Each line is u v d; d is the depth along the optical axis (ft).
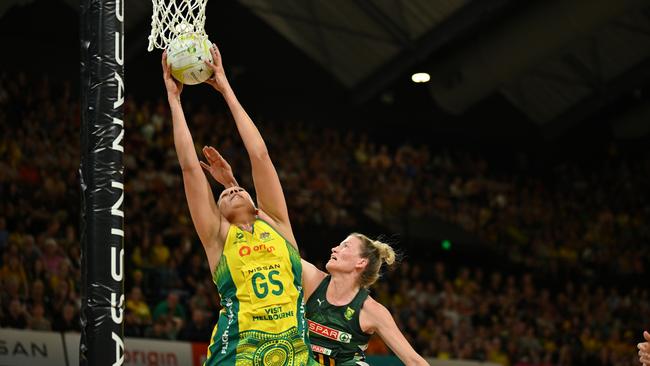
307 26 68.33
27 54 62.64
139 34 62.49
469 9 59.98
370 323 17.78
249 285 15.87
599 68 74.59
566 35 59.31
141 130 58.90
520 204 75.15
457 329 54.49
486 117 81.15
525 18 59.93
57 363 39.27
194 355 43.04
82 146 16.80
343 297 17.88
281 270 16.14
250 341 15.58
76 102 63.52
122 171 16.76
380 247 18.34
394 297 54.75
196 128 62.90
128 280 46.06
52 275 42.60
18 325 39.70
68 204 49.29
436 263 63.93
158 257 48.32
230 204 16.52
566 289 65.05
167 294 46.50
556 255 70.54
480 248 67.41
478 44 63.41
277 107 72.38
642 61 73.15
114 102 16.89
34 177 49.83
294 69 72.49
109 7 17.16
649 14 67.51
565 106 79.87
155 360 41.75
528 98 80.38
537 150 83.76
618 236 74.08
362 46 68.33
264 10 66.90
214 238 16.46
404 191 69.05
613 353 58.75
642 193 79.00
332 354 17.63
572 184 81.20
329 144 70.08
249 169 61.93
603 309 63.21
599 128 84.94
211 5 67.51
